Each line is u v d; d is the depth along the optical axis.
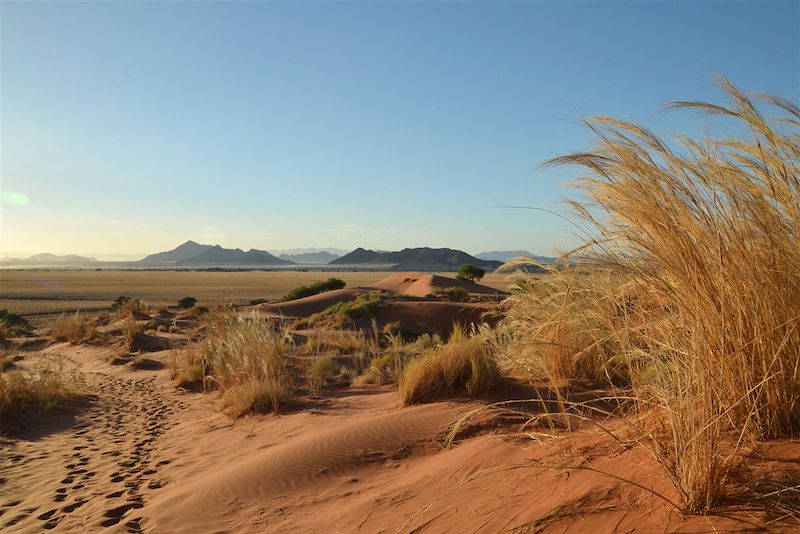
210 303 66.44
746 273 3.64
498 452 5.08
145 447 9.41
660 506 3.21
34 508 6.35
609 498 3.45
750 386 3.57
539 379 8.38
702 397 3.31
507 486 4.20
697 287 3.55
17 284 130.38
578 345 7.57
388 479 5.73
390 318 33.00
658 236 3.69
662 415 3.88
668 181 3.72
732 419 3.62
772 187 3.78
